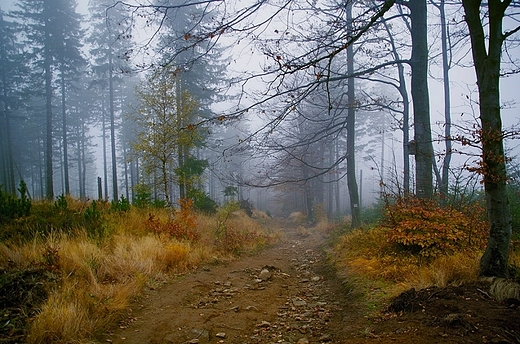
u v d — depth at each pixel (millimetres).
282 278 7121
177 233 9398
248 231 14211
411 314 3875
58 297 4211
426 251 5914
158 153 13422
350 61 13117
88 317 4090
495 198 4461
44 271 4922
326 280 6820
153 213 11508
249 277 7094
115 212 10227
